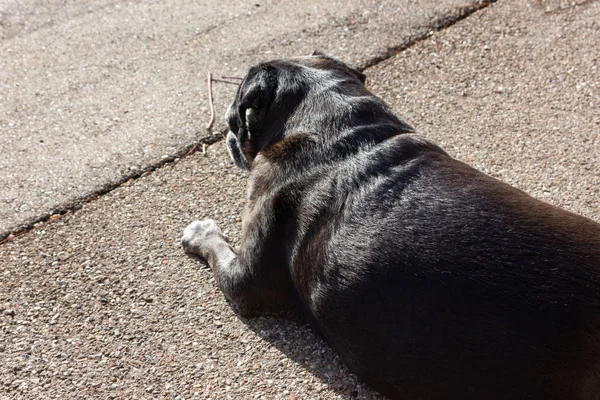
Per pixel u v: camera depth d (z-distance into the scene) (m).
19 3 2.12
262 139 1.37
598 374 1.02
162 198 1.53
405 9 1.98
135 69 1.86
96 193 1.54
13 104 1.77
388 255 1.12
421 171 1.18
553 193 1.48
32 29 2.02
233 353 1.27
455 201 1.13
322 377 1.23
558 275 1.05
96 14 2.07
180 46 1.92
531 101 1.68
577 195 1.47
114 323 1.32
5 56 1.92
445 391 1.10
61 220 1.49
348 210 1.18
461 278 1.08
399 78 1.77
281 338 1.29
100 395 1.22
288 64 1.38
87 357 1.27
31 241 1.45
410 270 1.10
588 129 1.60
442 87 1.74
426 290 1.09
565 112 1.65
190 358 1.26
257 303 1.31
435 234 1.11
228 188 1.54
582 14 1.91
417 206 1.14
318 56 1.41
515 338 1.05
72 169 1.59
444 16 1.94
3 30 2.02
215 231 1.43
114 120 1.71
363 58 1.83
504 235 1.09
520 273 1.06
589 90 1.70
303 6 2.04
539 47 1.82
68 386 1.23
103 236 1.46
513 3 1.97
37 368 1.26
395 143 1.23
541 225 1.09
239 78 1.75
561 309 1.04
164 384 1.23
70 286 1.37
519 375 1.05
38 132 1.69
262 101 1.36
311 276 1.19
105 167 1.59
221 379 1.23
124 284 1.38
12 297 1.36
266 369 1.25
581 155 1.55
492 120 1.65
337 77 1.35
